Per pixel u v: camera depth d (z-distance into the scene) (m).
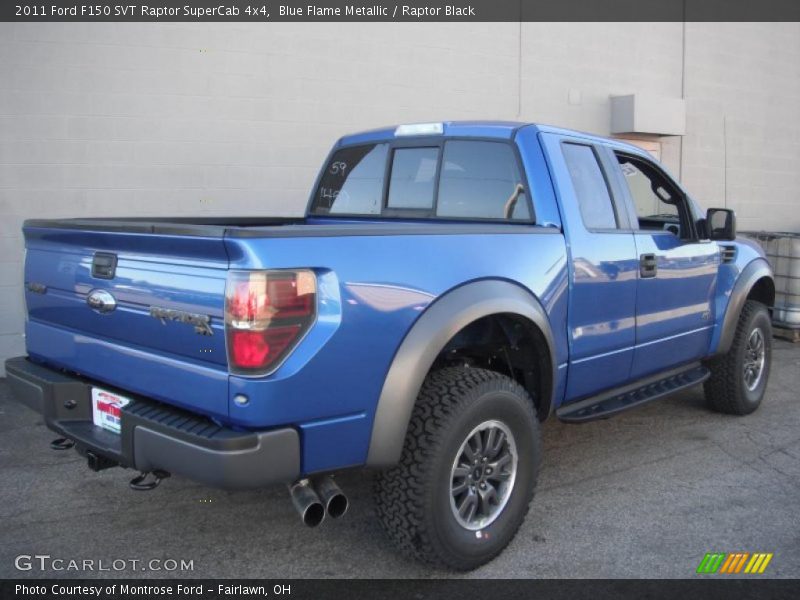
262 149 7.00
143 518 3.69
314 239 2.59
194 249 2.56
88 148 6.39
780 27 11.37
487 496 3.17
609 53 9.33
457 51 7.98
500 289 3.17
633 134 9.76
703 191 10.77
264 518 3.69
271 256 2.47
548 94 8.79
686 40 10.19
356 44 7.34
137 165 6.55
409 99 7.71
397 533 2.97
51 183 6.32
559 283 3.50
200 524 3.63
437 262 2.95
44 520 3.66
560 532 3.54
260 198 7.04
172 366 2.67
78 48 6.29
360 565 3.23
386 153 4.37
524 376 3.61
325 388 2.60
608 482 4.16
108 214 6.50
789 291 8.09
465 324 2.96
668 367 4.56
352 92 7.37
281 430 2.52
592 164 3.99
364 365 2.70
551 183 3.64
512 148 3.74
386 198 4.36
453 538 3.01
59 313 3.28
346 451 2.71
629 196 4.21
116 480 4.17
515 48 8.44
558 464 4.45
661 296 4.27
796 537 3.50
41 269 3.38
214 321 2.52
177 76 6.61
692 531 3.55
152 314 2.75
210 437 2.47
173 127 6.64
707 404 5.46
